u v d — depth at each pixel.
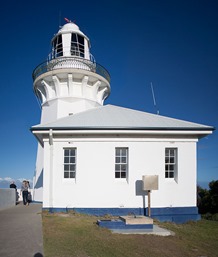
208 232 10.91
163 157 13.15
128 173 12.91
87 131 12.72
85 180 12.77
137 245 7.85
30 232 8.24
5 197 15.34
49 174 12.79
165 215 12.76
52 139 12.90
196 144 13.45
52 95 20.27
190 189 13.12
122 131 12.77
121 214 12.58
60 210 12.55
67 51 21.30
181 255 7.46
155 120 14.41
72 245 7.05
